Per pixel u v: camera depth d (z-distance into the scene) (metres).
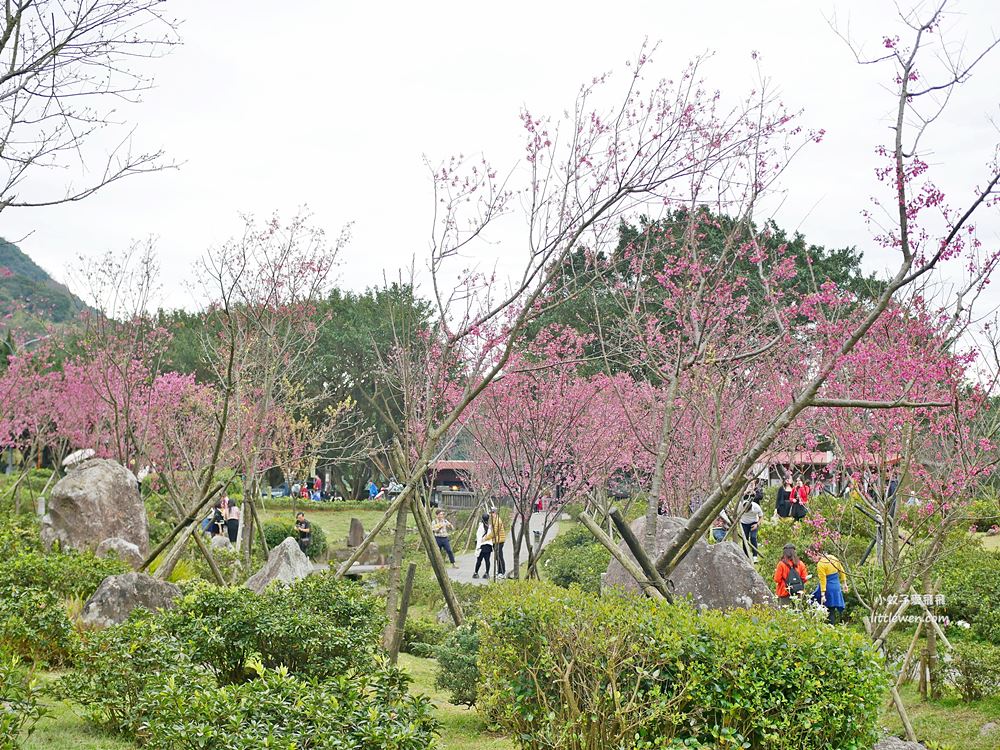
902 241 6.87
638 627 6.82
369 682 6.36
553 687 7.33
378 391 11.64
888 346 9.28
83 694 6.85
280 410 18.02
